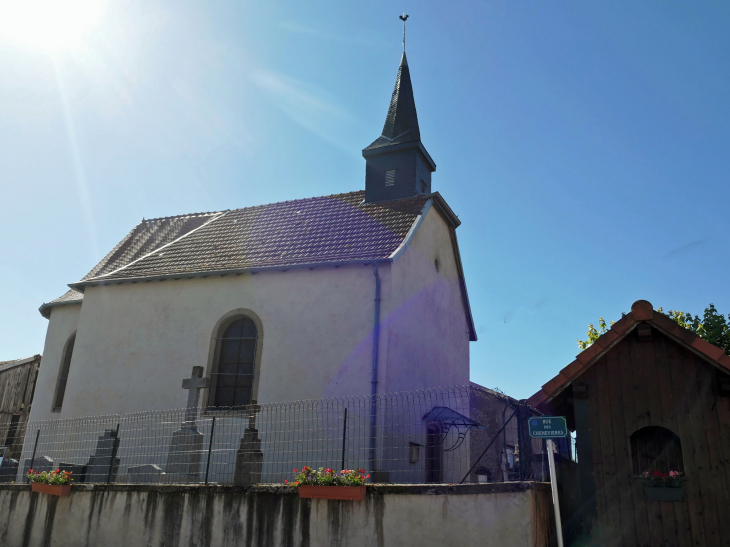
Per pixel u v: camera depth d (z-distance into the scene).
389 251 13.60
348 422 12.26
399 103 18.97
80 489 10.27
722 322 17.44
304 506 8.32
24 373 22.09
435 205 16.70
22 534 10.59
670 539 7.07
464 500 7.43
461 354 18.17
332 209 17.00
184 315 14.66
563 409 8.31
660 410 7.46
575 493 9.09
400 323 13.43
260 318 13.88
